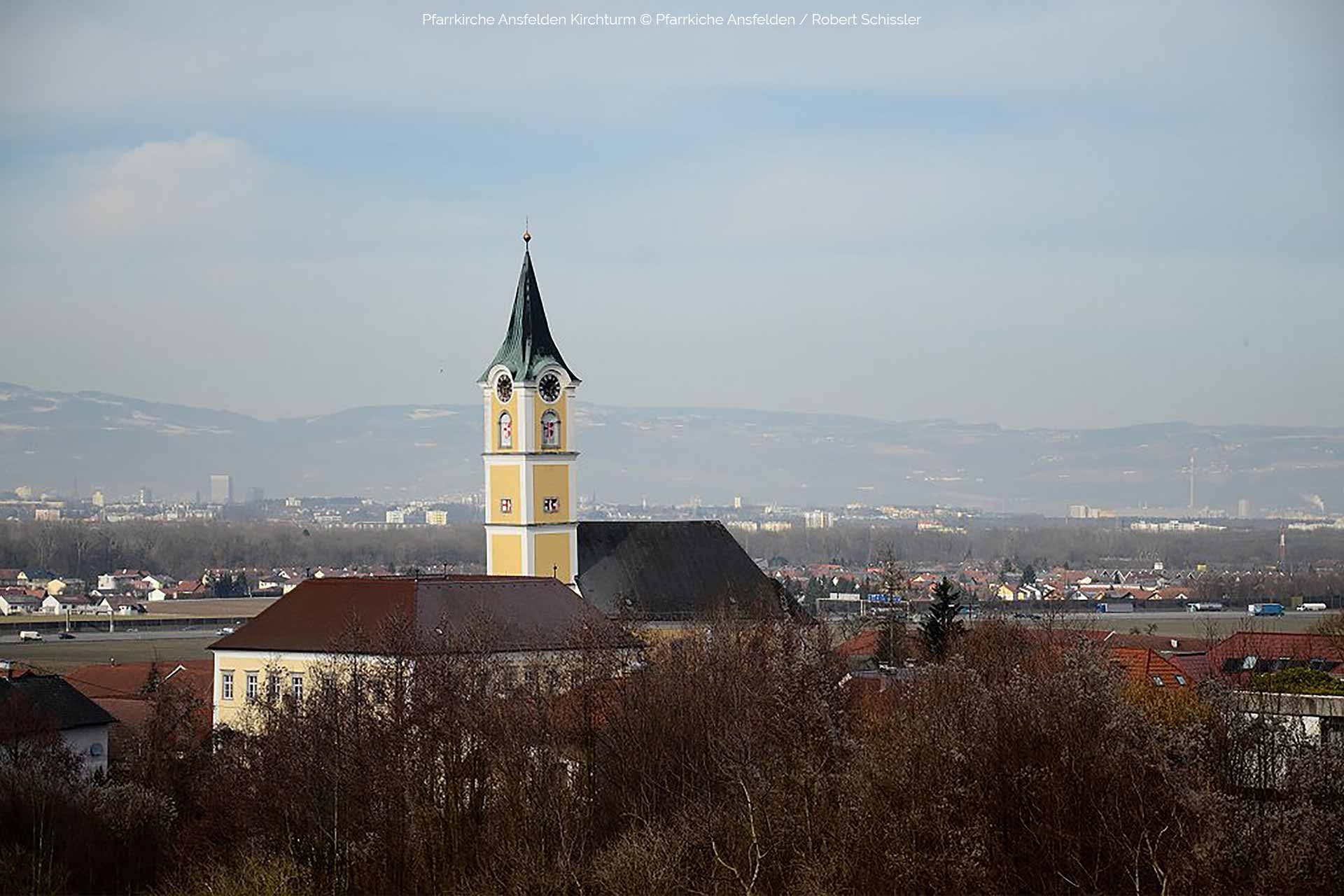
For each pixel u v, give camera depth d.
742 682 182.50
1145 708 160.00
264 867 155.88
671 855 139.62
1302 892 122.06
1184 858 123.12
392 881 158.12
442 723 170.12
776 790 142.88
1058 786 130.75
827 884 129.12
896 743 137.88
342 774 169.00
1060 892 127.44
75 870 165.50
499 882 147.75
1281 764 138.38
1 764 187.88
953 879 126.44
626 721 173.00
